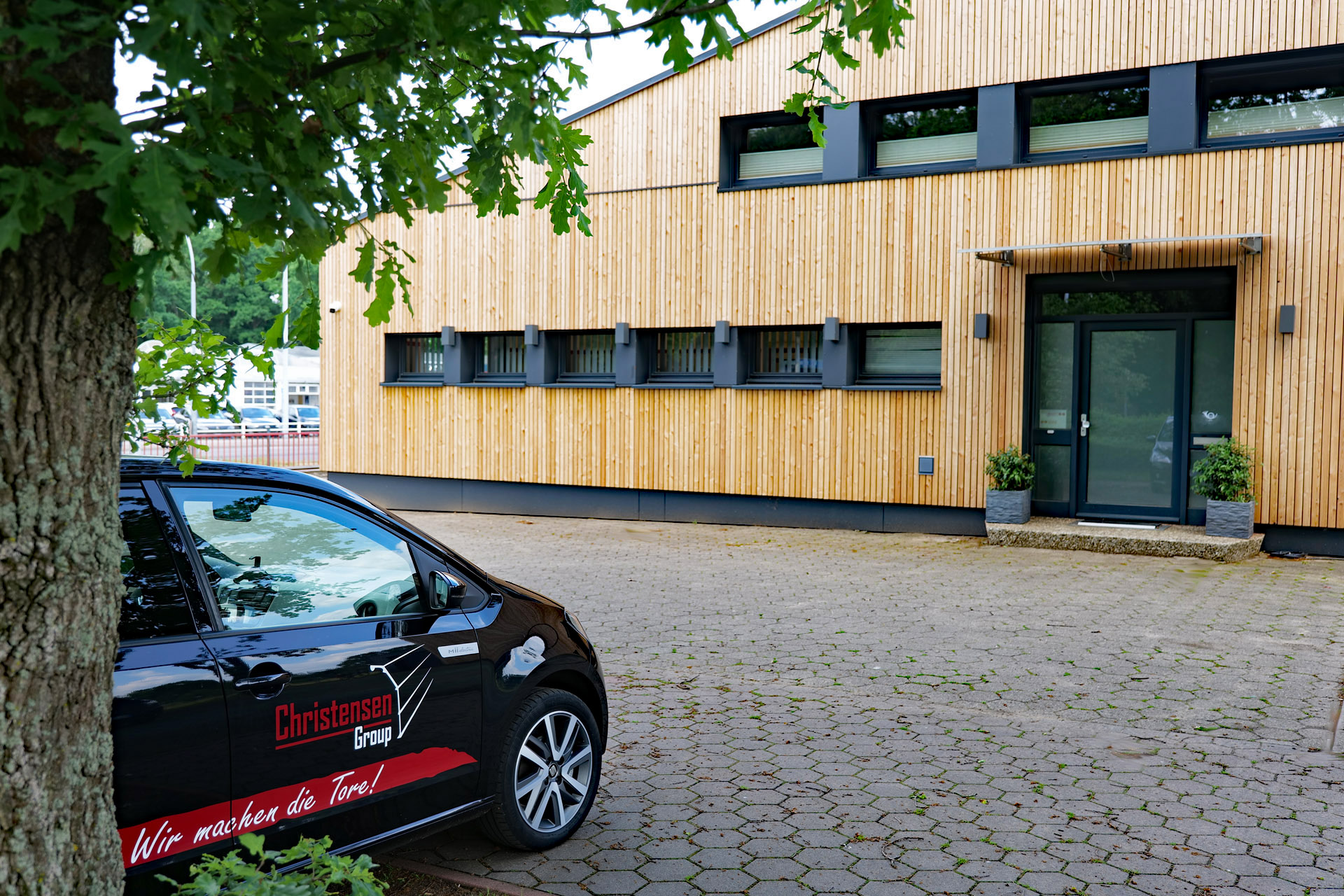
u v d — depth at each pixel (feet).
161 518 10.68
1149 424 43.91
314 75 7.82
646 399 54.39
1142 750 18.35
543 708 14.17
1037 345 45.98
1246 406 41.16
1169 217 42.39
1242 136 42.01
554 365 57.57
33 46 5.66
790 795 16.26
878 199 48.26
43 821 7.01
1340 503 39.70
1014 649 25.99
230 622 10.88
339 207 8.21
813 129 12.31
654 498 54.70
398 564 13.04
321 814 11.34
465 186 9.56
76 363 6.93
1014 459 44.45
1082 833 14.76
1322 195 39.65
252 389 133.90
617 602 32.71
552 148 10.06
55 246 6.70
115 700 9.52
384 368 61.77
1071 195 44.21
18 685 6.81
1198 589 33.81
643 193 53.93
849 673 23.82
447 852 14.26
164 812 9.87
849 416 49.29
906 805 15.83
